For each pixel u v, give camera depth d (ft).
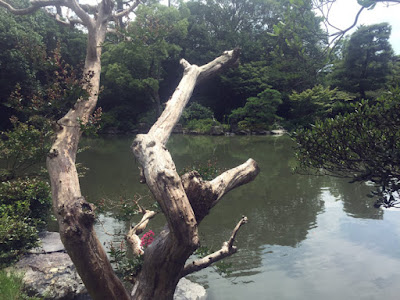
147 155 8.73
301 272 16.90
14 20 65.92
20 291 12.87
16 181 18.60
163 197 7.69
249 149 63.36
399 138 8.39
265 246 20.26
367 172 8.39
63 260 15.23
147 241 13.87
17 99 10.84
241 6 127.75
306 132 9.61
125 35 14.25
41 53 10.95
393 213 26.05
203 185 8.21
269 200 30.35
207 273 16.89
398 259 18.25
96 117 11.04
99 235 21.12
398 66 94.38
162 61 119.24
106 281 8.82
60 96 10.46
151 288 8.87
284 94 97.86
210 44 119.34
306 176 39.24
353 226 23.44
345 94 89.86
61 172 9.73
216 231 22.99
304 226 23.71
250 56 114.62
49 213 20.04
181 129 102.89
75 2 12.55
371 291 15.02
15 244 15.92
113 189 32.45
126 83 104.63
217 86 117.60
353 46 94.58
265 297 14.58
